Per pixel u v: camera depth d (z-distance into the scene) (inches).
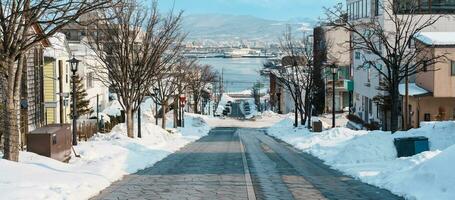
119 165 668.7
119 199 438.3
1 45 565.0
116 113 2313.0
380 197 458.0
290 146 1211.2
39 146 647.8
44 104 1342.3
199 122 2677.2
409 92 1502.2
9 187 426.0
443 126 845.8
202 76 3663.9
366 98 2038.6
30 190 416.2
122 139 1058.7
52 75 1466.5
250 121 3070.9
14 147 569.6
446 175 457.7
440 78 1469.0
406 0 1520.7
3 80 612.4
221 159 852.0
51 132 653.3
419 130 852.0
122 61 1135.6
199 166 728.3
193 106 3786.9
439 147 781.3
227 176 606.2
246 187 515.2
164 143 1234.6
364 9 1972.2
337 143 1057.5
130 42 1238.3
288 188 510.3
